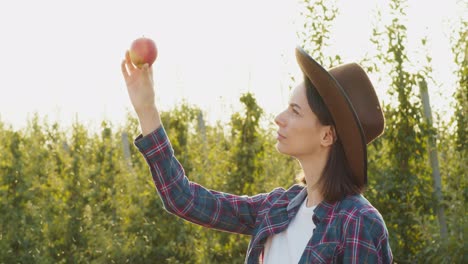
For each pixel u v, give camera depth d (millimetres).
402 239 7160
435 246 6617
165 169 2568
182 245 9195
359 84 2479
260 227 2537
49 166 10047
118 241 9117
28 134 11125
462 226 6543
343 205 2371
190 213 2609
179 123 9852
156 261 9195
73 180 10016
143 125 2564
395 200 7164
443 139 7102
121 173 10297
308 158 2461
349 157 2396
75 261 9305
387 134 7254
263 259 2547
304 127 2424
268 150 8172
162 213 9258
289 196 2566
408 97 7191
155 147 2551
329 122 2406
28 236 9180
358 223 2320
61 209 9617
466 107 6914
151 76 2574
